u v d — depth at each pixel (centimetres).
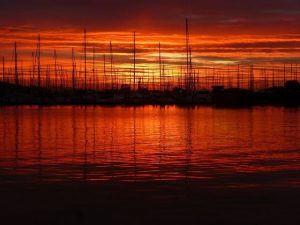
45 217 1342
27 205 1460
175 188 1683
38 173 1970
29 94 9119
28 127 4256
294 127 4228
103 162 2261
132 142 3095
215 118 5416
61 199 1530
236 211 1385
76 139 3281
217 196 1559
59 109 7562
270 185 1720
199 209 1408
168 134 3619
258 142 3095
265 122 4803
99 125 4459
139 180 1823
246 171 2012
